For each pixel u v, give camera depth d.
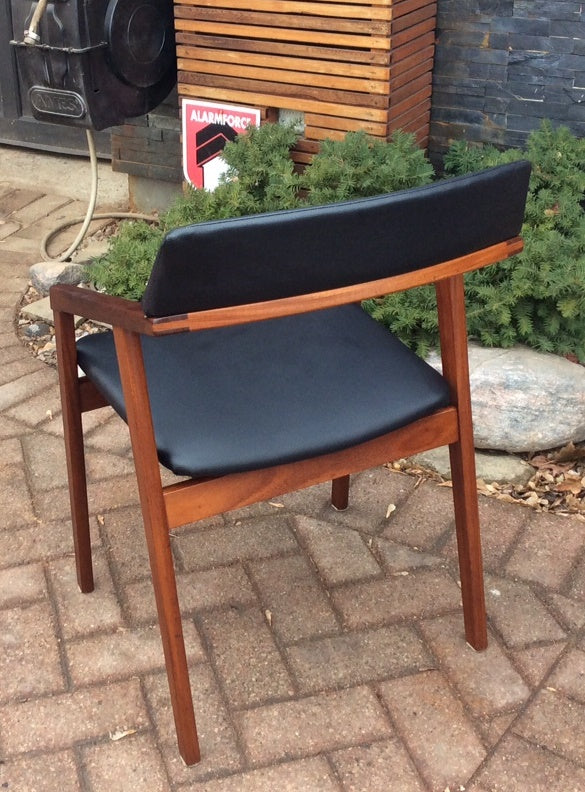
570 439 2.40
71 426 1.77
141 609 1.95
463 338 1.54
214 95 3.16
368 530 2.18
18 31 3.08
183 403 1.53
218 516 2.22
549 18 2.95
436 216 1.24
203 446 1.43
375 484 2.33
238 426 1.48
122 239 3.00
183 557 2.10
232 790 1.58
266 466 1.44
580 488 2.31
